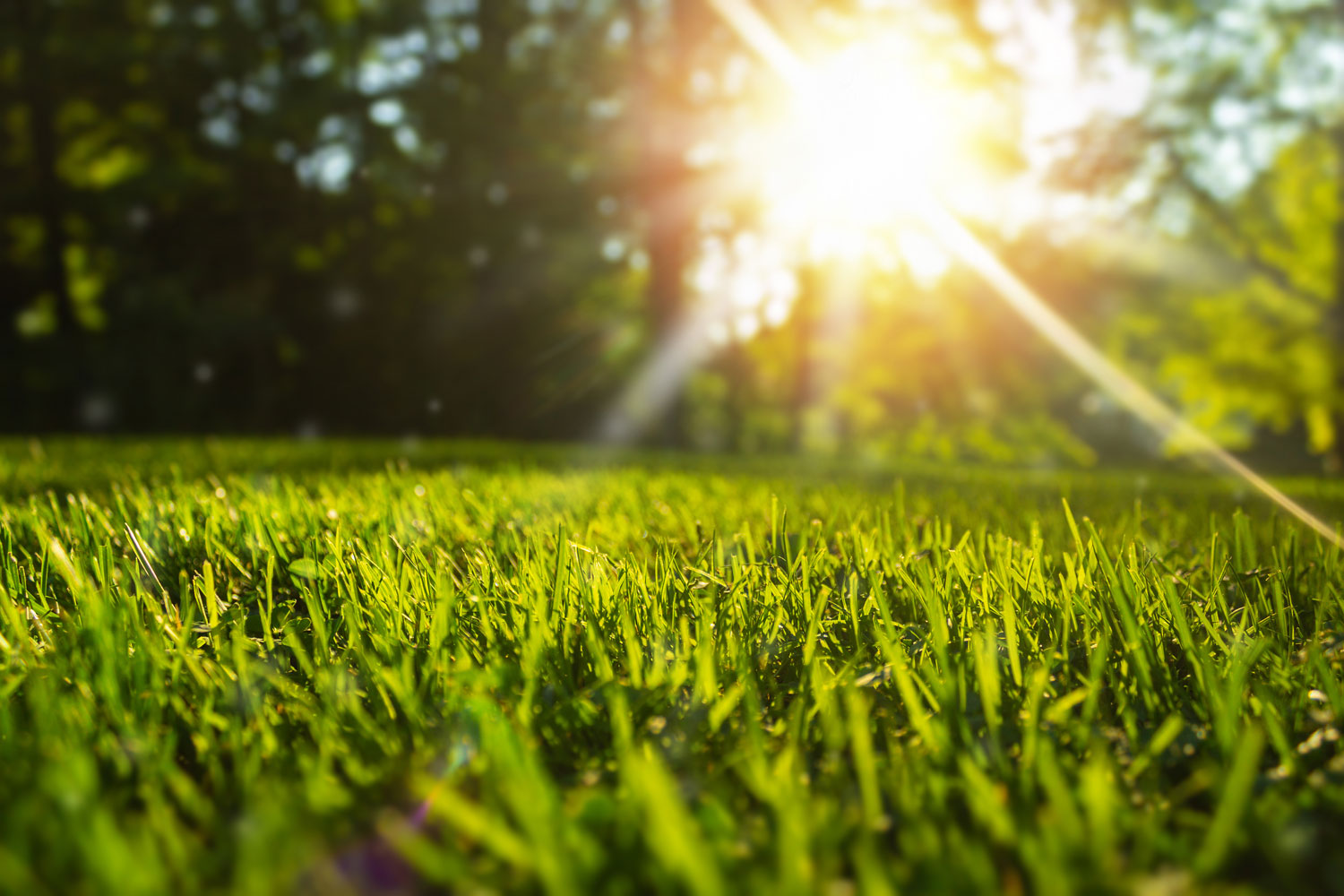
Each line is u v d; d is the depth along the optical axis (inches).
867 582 79.3
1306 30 887.1
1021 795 41.4
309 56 954.1
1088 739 47.9
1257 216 984.3
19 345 800.3
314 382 954.1
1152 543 104.5
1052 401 1565.0
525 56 1035.3
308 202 939.3
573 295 1016.2
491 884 34.5
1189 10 877.2
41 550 87.4
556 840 33.0
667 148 866.1
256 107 914.7
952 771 44.1
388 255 972.6
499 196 957.2
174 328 799.7
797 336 1130.7
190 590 84.4
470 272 970.1
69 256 906.1
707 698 53.4
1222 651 63.2
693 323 1023.6
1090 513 149.8
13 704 53.3
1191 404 1048.8
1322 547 100.3
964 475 301.9
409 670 54.6
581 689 59.5
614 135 1021.8
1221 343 987.3
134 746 45.7
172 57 861.2
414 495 137.3
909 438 1114.1
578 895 30.7
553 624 64.6
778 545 96.9
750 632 66.6
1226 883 35.7
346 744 48.8
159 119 907.4
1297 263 941.2
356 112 921.5
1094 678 50.3
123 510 102.5
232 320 808.9
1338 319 915.4
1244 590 79.0
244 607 76.8
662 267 868.0
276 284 941.8
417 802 42.8
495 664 56.6
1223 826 33.0
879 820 38.8
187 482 171.2
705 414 1304.1
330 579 81.3
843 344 1184.2
